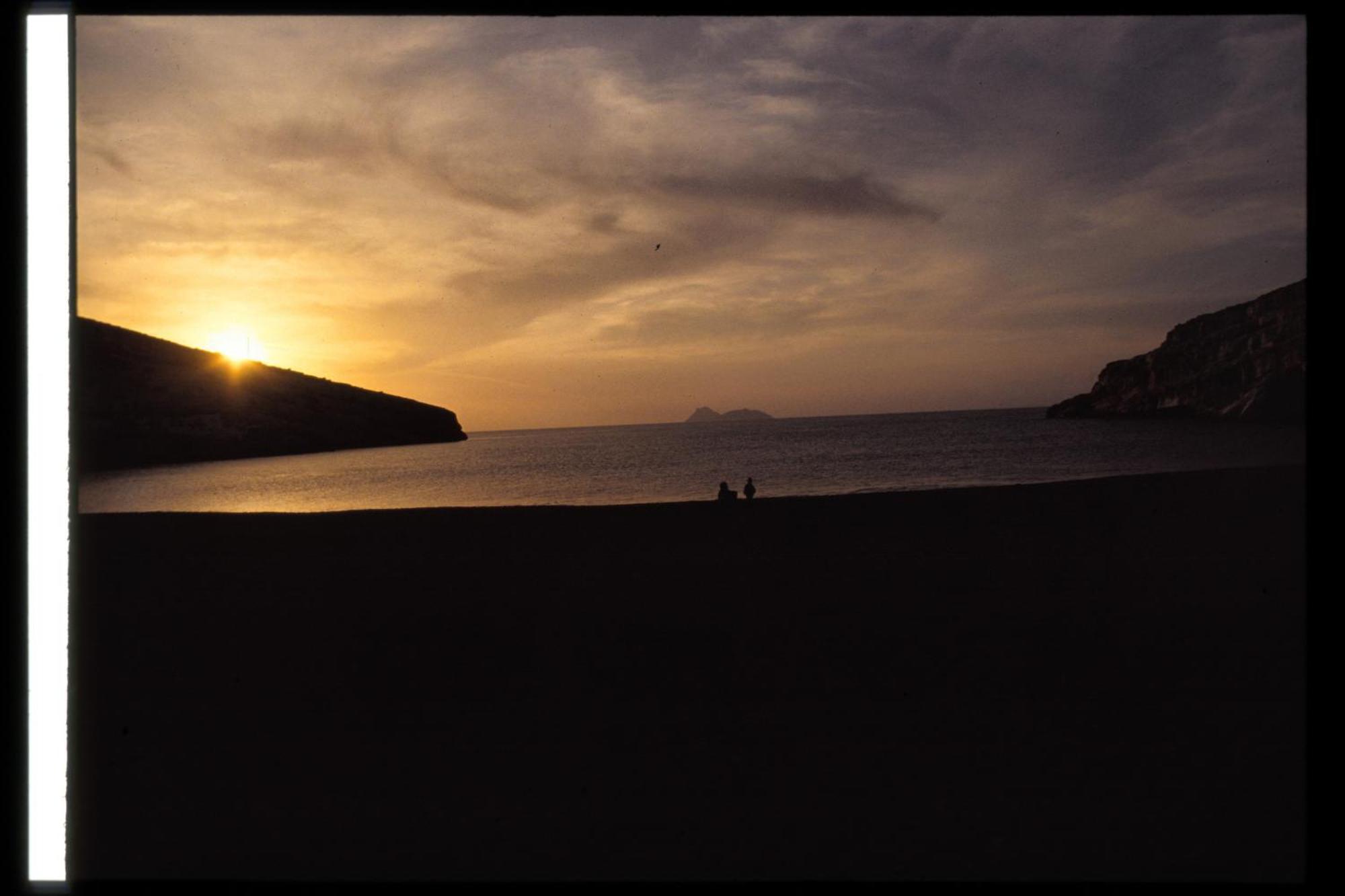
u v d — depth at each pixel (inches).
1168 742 143.6
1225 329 3292.3
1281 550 300.7
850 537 357.4
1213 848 112.7
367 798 132.0
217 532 385.4
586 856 115.0
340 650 206.7
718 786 133.6
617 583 277.6
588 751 147.3
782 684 177.5
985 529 367.2
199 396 2965.1
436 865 113.5
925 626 216.5
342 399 4136.3
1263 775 131.0
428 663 197.2
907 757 141.8
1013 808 124.4
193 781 138.0
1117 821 120.0
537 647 207.2
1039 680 175.2
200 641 216.4
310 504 1058.1
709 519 414.9
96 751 149.2
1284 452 1162.6
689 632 217.2
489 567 307.0
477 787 135.1
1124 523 369.4
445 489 1299.2
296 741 153.2
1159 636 202.1
